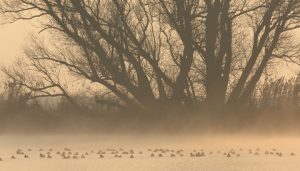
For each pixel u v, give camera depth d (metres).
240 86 136.00
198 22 136.75
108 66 134.50
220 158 69.56
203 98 136.75
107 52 136.50
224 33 134.38
